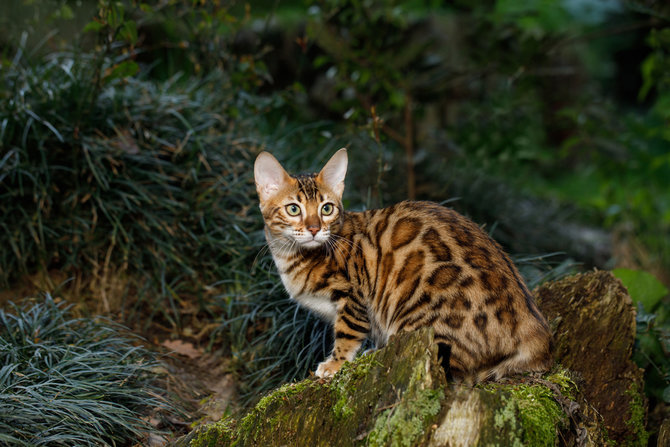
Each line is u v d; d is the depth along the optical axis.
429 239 3.45
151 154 5.10
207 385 4.27
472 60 6.39
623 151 7.82
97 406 3.43
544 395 2.93
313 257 3.70
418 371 2.73
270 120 6.33
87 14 5.98
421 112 6.36
